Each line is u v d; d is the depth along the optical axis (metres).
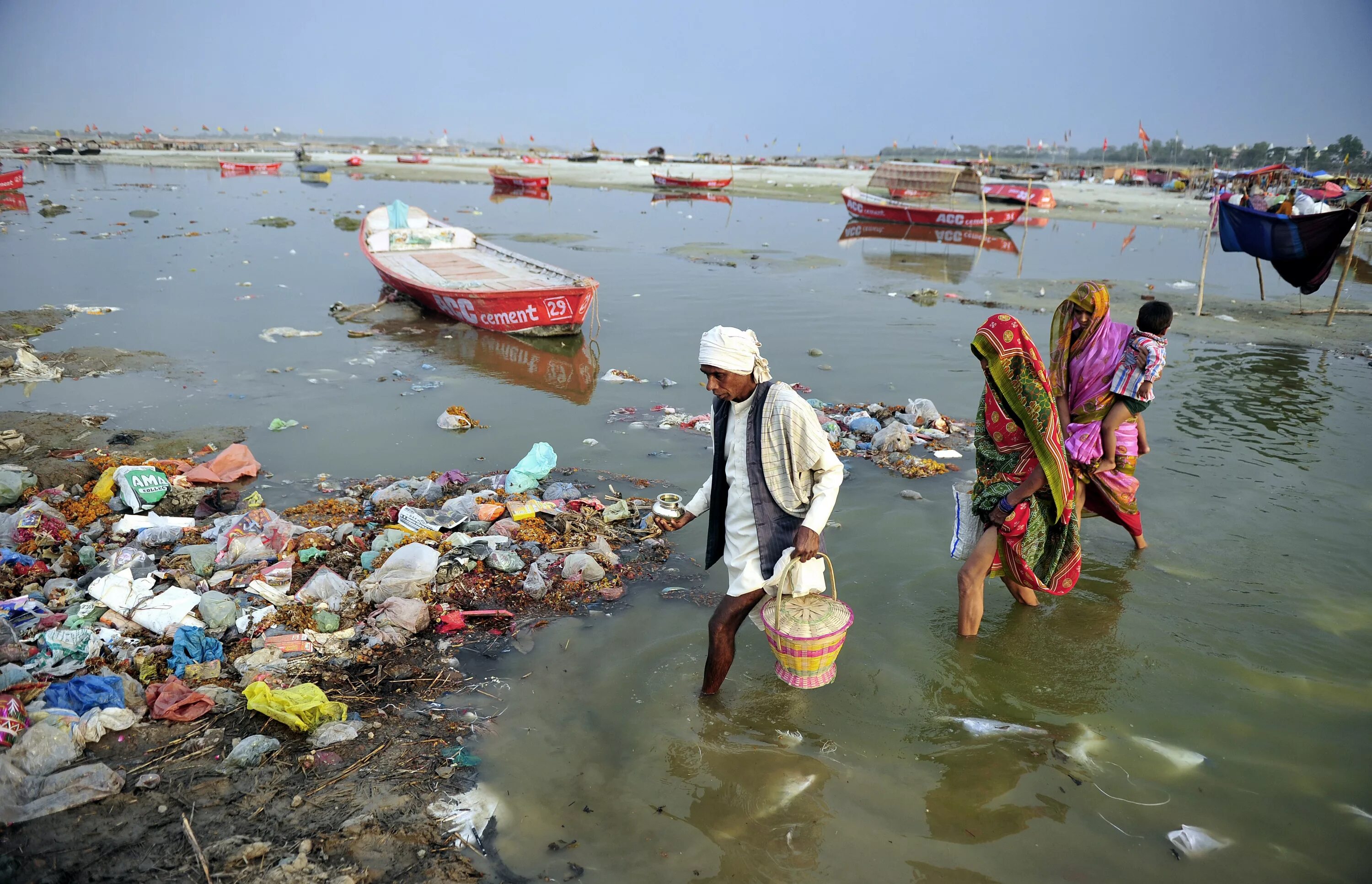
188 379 9.46
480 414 8.58
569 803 3.32
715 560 3.97
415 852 3.02
